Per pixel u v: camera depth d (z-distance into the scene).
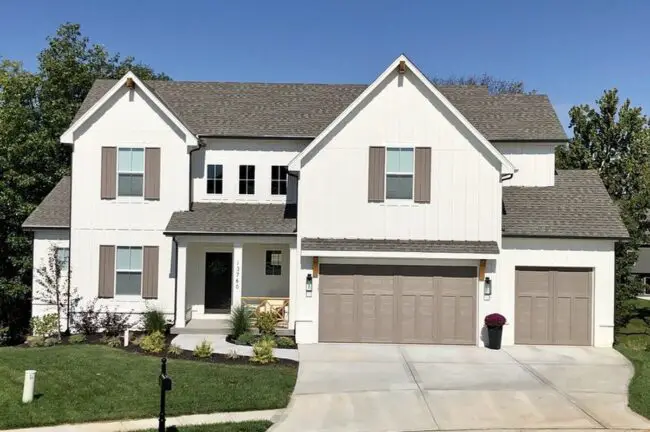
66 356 15.38
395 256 18.36
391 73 18.97
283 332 19.38
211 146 22.25
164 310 20.95
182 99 24.61
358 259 18.94
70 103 33.59
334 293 19.00
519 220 19.64
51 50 35.56
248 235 19.78
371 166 18.97
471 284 18.95
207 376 13.91
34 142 28.06
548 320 19.19
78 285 20.97
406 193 19.00
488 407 12.33
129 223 21.05
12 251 27.25
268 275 22.44
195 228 19.86
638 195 25.22
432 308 18.92
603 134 28.44
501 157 18.62
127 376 13.60
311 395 13.03
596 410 12.19
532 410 12.16
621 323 24.58
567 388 13.86
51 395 12.12
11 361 14.66
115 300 20.97
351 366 15.77
